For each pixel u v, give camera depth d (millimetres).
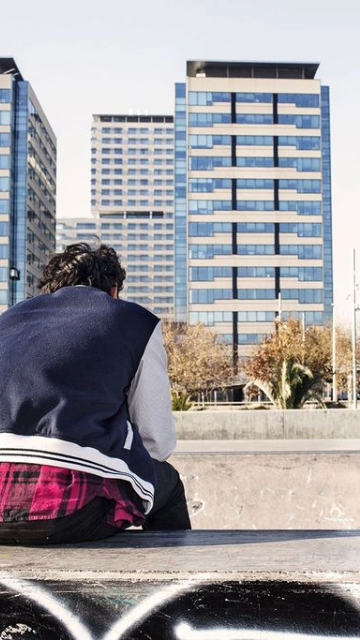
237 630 1309
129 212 189000
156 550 1545
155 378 1923
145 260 187500
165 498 2090
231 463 4324
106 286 2105
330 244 131375
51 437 1653
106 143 190625
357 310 41781
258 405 23906
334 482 4270
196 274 104312
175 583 1329
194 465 4328
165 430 1975
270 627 1305
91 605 1343
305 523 4207
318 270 105438
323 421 11523
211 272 104562
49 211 122562
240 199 105500
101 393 1752
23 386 1714
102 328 1844
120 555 1502
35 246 108750
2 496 1622
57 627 1344
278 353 42938
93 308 1899
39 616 1352
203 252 104750
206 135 105500
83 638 1336
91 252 2152
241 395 95812
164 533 1771
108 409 1766
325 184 133125
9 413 1694
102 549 1575
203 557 1461
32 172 106250
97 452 1678
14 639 1357
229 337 103562
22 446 1652
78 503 1609
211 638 1311
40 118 112875
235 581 1318
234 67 111250
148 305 186000
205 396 85125
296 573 1313
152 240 188375
